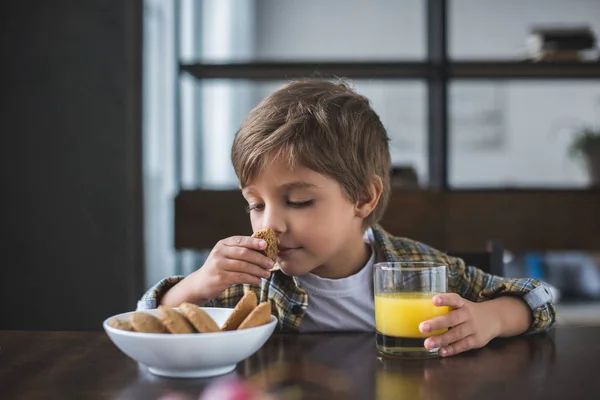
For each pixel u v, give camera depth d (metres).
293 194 0.91
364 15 4.27
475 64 2.48
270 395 0.62
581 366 0.73
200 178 2.83
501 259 1.29
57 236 2.20
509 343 0.84
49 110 2.20
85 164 2.21
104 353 0.79
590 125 4.07
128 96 2.21
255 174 0.92
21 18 2.19
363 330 1.00
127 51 2.21
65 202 2.20
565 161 4.09
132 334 0.65
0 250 2.19
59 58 2.20
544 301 0.90
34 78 2.19
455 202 2.42
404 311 0.76
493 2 4.12
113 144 2.21
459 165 4.12
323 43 4.28
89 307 2.21
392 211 2.40
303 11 4.28
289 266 0.94
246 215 2.39
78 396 0.63
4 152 2.19
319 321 1.10
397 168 2.53
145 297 0.96
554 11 4.13
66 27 2.20
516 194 2.43
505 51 4.13
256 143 0.92
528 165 4.11
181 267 3.06
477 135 4.11
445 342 0.77
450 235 2.42
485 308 0.85
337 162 0.93
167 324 0.68
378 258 1.15
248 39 4.16
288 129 0.92
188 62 2.48
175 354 0.65
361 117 1.03
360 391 0.63
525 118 4.11
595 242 2.46
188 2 3.19
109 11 2.21
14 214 2.20
